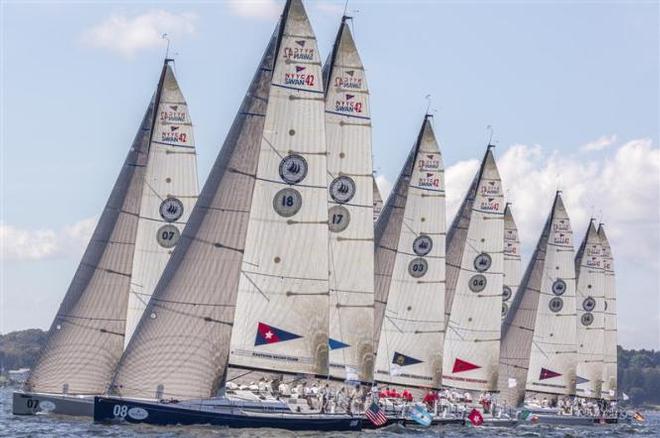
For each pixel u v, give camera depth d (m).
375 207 116.56
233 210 87.44
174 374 86.00
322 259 89.44
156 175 98.38
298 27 88.94
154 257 98.25
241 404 85.75
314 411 88.19
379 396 104.75
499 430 117.06
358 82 100.31
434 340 112.56
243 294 88.44
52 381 96.88
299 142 88.81
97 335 97.12
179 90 98.69
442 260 112.69
